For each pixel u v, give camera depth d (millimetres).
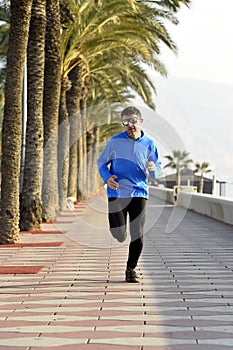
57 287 10859
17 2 17172
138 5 27562
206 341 7301
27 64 21078
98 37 29312
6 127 17438
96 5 27531
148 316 8586
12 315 8664
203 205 32656
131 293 10273
